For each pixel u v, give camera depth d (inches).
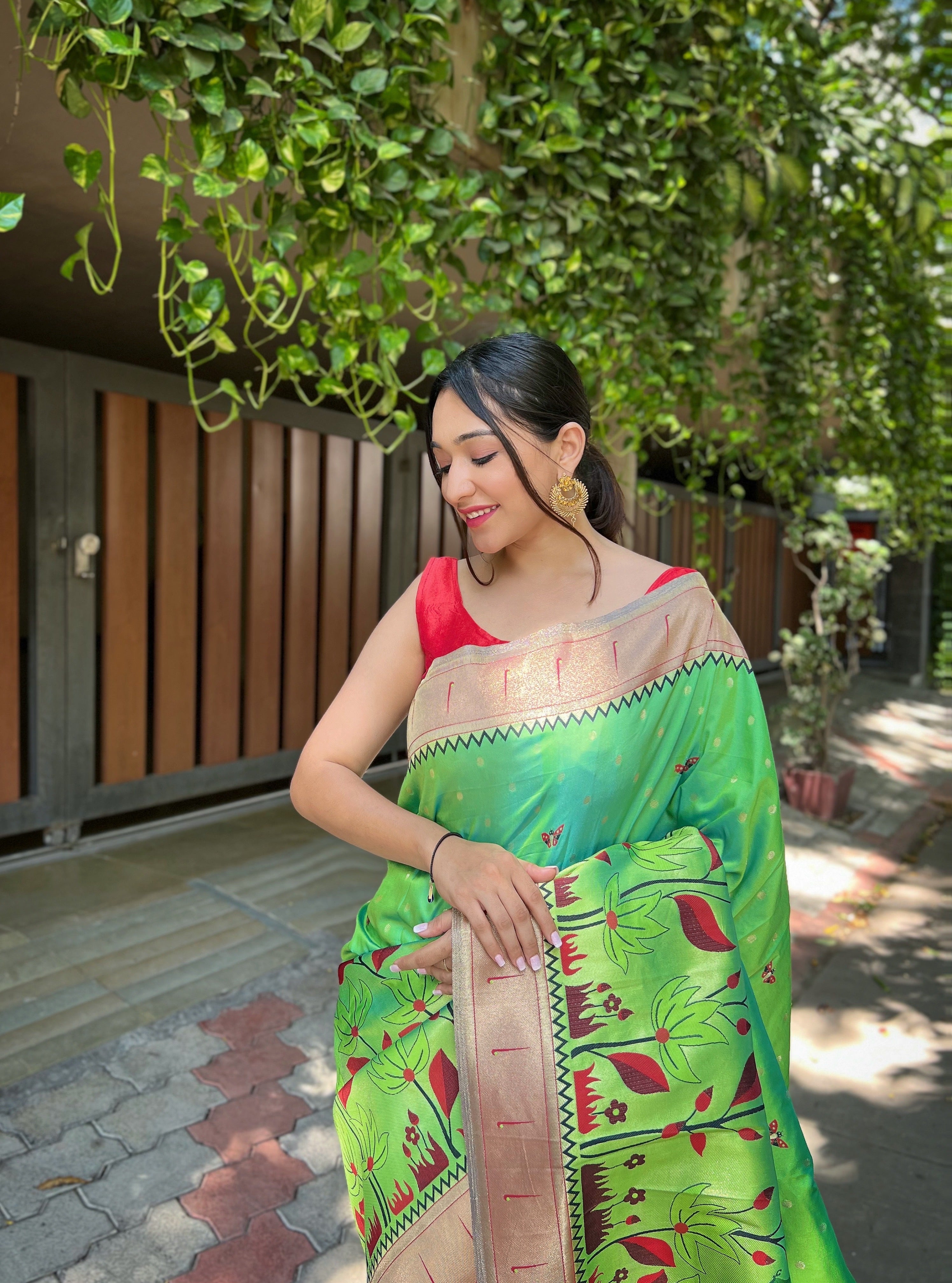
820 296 267.4
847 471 309.6
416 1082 47.1
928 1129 106.2
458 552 256.4
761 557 452.8
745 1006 45.7
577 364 139.3
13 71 95.8
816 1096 112.8
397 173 102.7
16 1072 100.9
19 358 154.3
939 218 253.8
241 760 199.9
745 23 167.2
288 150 90.0
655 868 44.9
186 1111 96.6
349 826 46.3
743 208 177.8
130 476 173.3
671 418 161.6
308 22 89.3
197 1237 79.7
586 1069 43.6
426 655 48.3
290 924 142.3
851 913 177.5
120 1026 111.3
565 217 132.1
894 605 527.5
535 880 43.4
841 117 220.8
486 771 44.8
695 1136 45.5
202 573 201.3
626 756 44.5
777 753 289.9
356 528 227.0
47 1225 79.7
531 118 127.0
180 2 79.3
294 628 211.5
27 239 155.9
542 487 44.4
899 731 378.3
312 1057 107.7
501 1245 43.6
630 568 47.6
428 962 45.8
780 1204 48.3
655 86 144.9
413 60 108.4
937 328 331.6
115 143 114.0
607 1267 47.0
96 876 157.9
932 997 141.0
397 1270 46.9
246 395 192.9
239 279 91.8
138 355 241.6
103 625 171.6
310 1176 88.2
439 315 135.6
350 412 250.2
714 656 46.7
